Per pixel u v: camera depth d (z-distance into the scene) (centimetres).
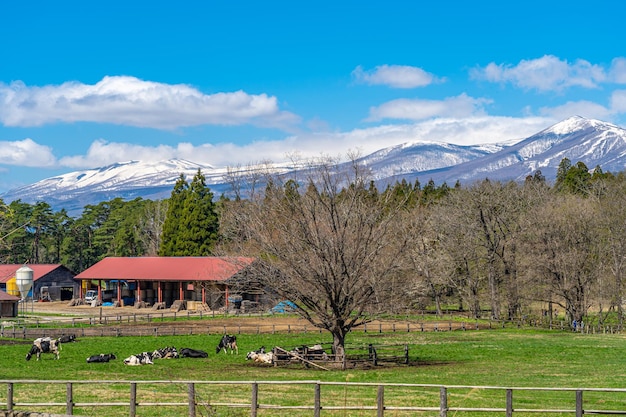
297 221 4731
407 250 4878
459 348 5781
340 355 4728
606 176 12888
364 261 4641
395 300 4809
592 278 8125
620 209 8244
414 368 4678
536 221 8381
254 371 4488
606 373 4300
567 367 4641
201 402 3058
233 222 5106
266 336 6588
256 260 4775
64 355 5203
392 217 4834
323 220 4706
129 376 4141
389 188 5078
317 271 4606
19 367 4541
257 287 4962
